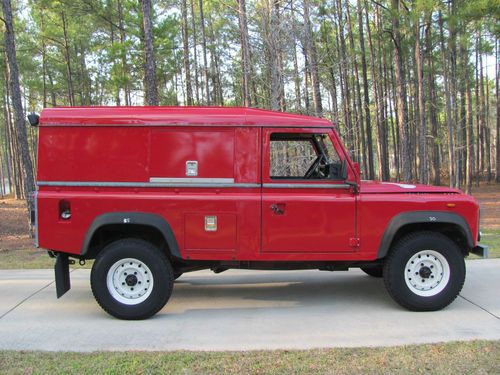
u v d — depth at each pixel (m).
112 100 28.39
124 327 4.79
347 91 23.12
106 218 4.98
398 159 32.69
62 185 5.05
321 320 4.94
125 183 5.04
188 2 27.28
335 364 3.73
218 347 4.18
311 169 5.73
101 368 3.68
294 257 5.10
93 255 5.39
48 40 23.52
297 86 12.20
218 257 5.07
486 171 39.25
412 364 3.71
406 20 17.34
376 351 3.99
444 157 36.78
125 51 17.91
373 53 26.23
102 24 19.98
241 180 5.06
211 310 5.37
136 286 5.07
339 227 5.09
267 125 5.09
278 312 5.26
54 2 17.75
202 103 27.17
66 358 3.91
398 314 5.12
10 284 6.62
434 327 4.66
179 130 5.06
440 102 32.25
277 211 5.07
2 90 26.41
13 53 11.86
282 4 12.44
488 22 14.20
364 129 32.12
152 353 4.01
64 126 5.06
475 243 5.18
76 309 5.46
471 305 5.40
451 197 5.18
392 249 5.25
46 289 6.35
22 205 23.66
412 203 5.11
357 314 5.14
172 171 5.05
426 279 5.20
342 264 5.39
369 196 5.12
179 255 5.06
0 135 46.03
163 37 19.27
